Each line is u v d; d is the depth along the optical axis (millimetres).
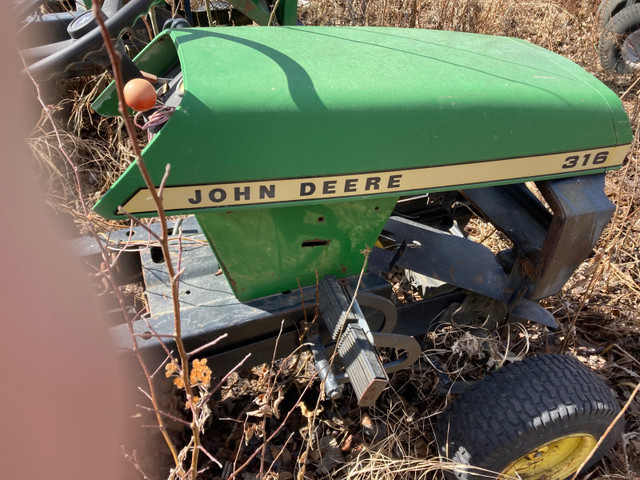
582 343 2584
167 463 1959
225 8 3236
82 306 979
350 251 1723
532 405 1672
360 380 1501
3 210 807
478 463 1724
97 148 3109
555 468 1913
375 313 1873
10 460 856
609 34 4617
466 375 2322
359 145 1382
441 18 4164
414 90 1437
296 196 1405
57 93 3232
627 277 2766
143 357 1577
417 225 2164
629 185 3301
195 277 1812
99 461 976
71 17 2613
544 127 1535
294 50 1521
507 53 1772
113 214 1297
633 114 3607
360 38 1714
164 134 1245
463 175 1522
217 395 2207
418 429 2086
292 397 2225
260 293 1730
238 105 1289
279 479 1978
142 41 2586
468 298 2107
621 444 2154
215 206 1355
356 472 1756
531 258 1840
